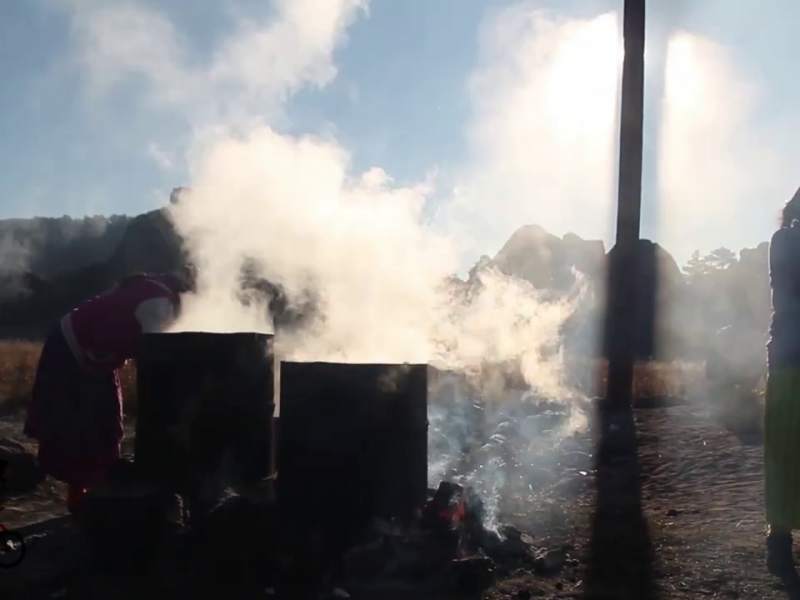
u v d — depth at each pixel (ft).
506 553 17.89
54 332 20.67
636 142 36.83
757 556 17.37
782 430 16.62
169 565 16.52
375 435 17.22
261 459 18.56
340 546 16.88
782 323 17.04
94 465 20.40
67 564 17.35
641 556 17.76
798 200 18.04
